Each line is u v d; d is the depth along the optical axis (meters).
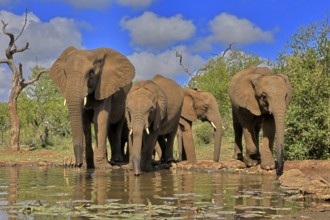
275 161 12.38
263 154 11.74
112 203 6.73
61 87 13.65
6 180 10.07
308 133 13.20
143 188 8.53
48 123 26.89
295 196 7.37
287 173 8.34
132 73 14.05
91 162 14.18
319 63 14.89
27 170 13.16
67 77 12.45
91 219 5.61
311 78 13.80
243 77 12.59
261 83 11.75
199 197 7.37
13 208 6.34
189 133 16.31
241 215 5.88
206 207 6.46
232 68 31.42
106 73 13.74
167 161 14.95
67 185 9.05
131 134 12.72
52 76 13.80
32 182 9.64
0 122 32.09
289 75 14.61
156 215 5.88
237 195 7.56
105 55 13.84
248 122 12.59
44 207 6.32
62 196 7.50
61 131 27.97
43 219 5.61
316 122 13.45
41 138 26.62
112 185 9.03
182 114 16.42
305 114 13.48
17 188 8.59
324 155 13.38
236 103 12.70
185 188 8.52
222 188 8.51
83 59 12.75
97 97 13.51
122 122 15.76
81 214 5.89
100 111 13.74
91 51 13.45
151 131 12.69
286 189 8.16
